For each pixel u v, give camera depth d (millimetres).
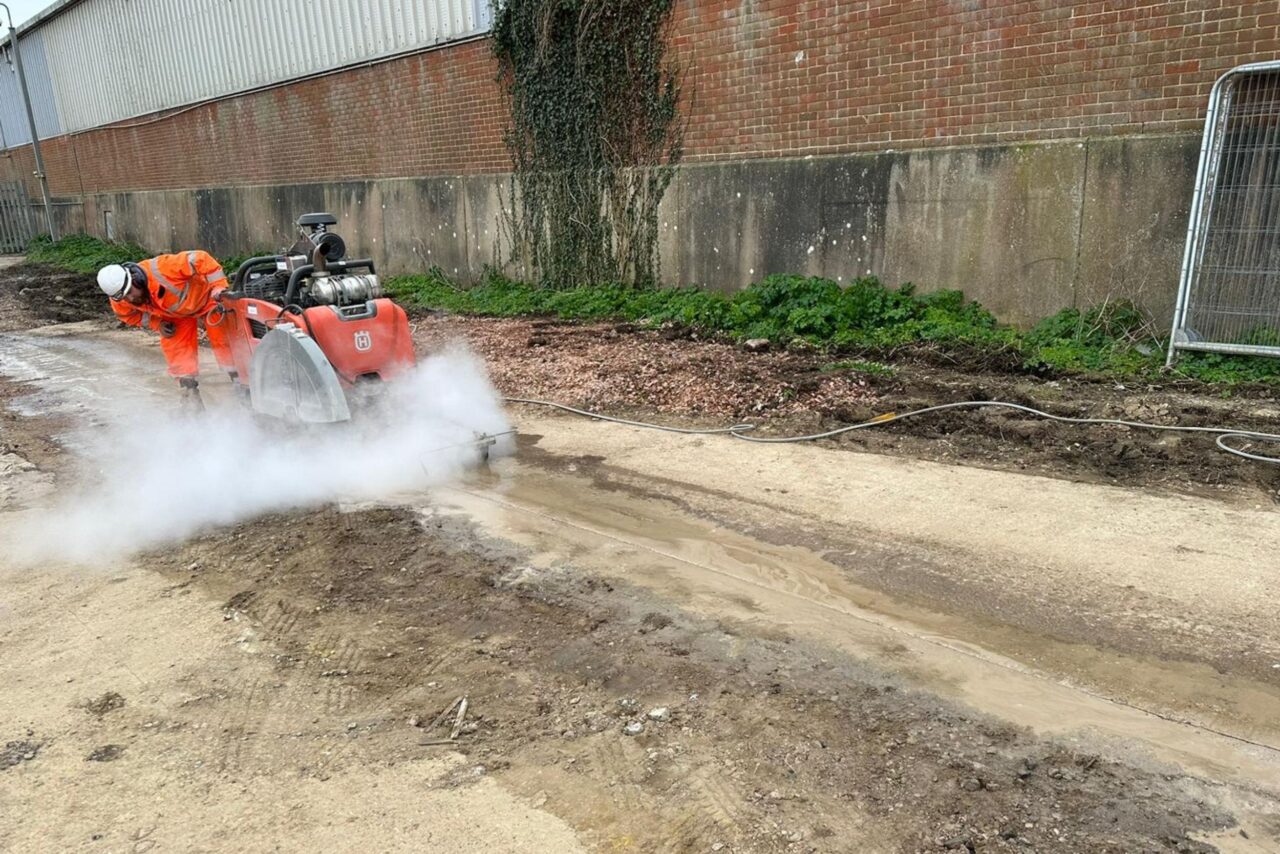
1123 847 2607
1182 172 7465
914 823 2738
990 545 4594
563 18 12016
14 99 31703
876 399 7117
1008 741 3094
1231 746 3027
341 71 16328
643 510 5359
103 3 24078
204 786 3078
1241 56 7078
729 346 9109
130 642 4102
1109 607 3924
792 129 10062
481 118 13758
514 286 13477
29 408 8656
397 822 2855
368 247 16812
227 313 7012
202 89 21016
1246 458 5457
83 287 18062
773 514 5184
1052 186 8141
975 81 8508
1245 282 7195
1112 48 7668
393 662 3812
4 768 3221
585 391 8078
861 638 3793
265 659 3900
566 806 2896
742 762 3059
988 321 8609
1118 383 7098
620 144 11836
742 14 10211
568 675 3641
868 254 9578
